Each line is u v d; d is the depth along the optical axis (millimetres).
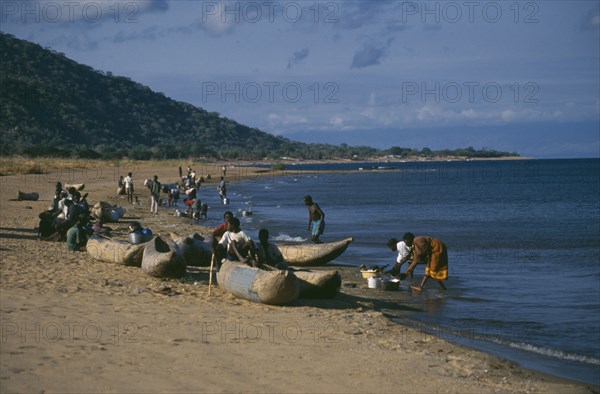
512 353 16656
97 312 17609
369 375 13352
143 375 12383
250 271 20594
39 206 54656
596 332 19062
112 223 45219
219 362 13602
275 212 62875
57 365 12656
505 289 25750
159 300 19844
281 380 12625
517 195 99000
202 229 42938
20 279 21844
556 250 38406
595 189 117375
